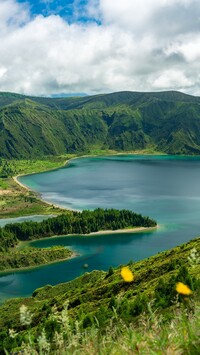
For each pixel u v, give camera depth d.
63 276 177.12
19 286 167.38
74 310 80.94
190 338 5.77
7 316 106.06
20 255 196.38
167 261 97.75
